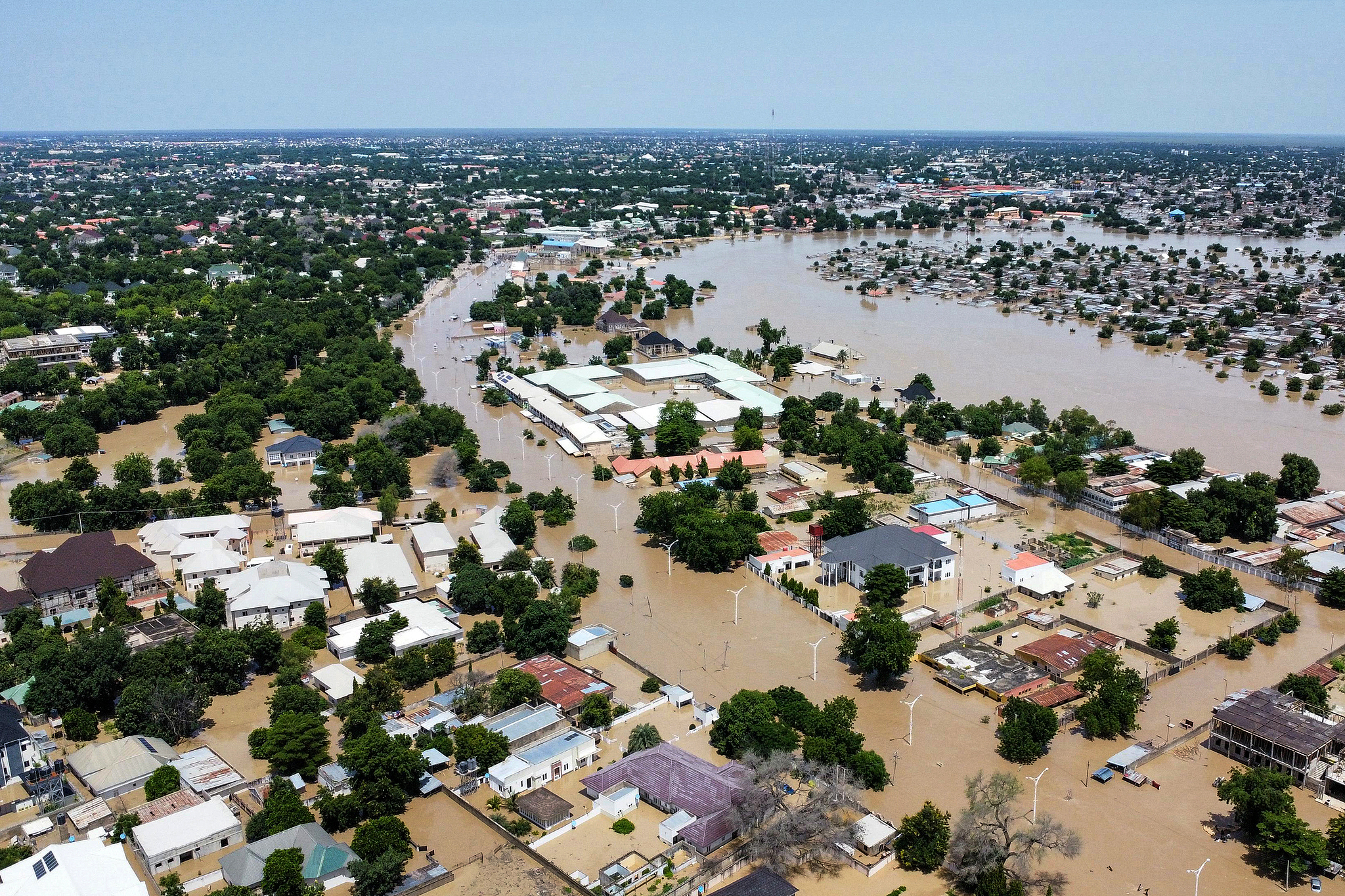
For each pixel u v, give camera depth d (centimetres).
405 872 11394
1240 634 17088
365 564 19000
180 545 19825
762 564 19662
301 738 13325
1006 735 13738
